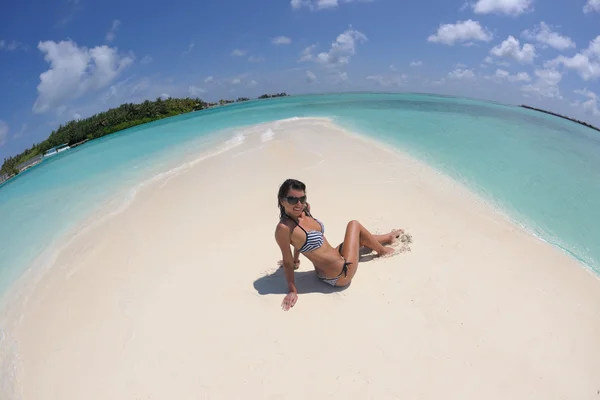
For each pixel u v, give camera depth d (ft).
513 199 23.32
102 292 16.55
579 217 21.31
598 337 12.78
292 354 12.48
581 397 10.89
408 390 11.10
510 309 13.96
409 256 16.99
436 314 13.74
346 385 11.34
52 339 14.26
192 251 18.80
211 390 11.50
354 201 22.66
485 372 11.59
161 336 13.66
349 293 14.90
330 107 68.08
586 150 34.83
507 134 39.88
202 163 32.65
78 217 24.76
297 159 31.27
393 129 41.96
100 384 12.10
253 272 16.70
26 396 12.10
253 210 22.52
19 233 23.89
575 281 15.64
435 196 23.29
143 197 26.35
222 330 13.66
